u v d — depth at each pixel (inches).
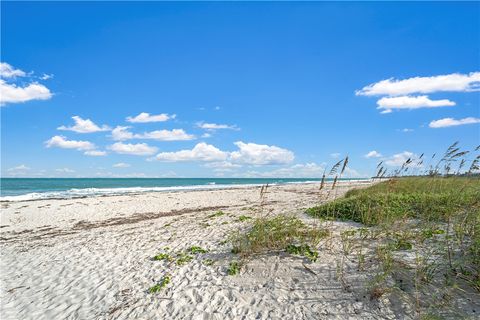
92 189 1932.8
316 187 1758.1
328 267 237.6
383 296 192.5
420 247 246.1
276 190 1504.7
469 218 252.5
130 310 219.6
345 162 275.6
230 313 201.8
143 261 317.7
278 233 301.9
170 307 217.2
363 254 249.3
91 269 312.5
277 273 242.1
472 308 170.9
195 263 289.1
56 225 620.4
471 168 282.7
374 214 355.3
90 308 229.6
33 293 269.9
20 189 1942.7
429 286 193.9
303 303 201.0
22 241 487.8
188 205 882.8
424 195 379.2
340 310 188.1
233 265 265.3
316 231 303.4
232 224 441.1
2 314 235.9
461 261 204.4
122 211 781.3
